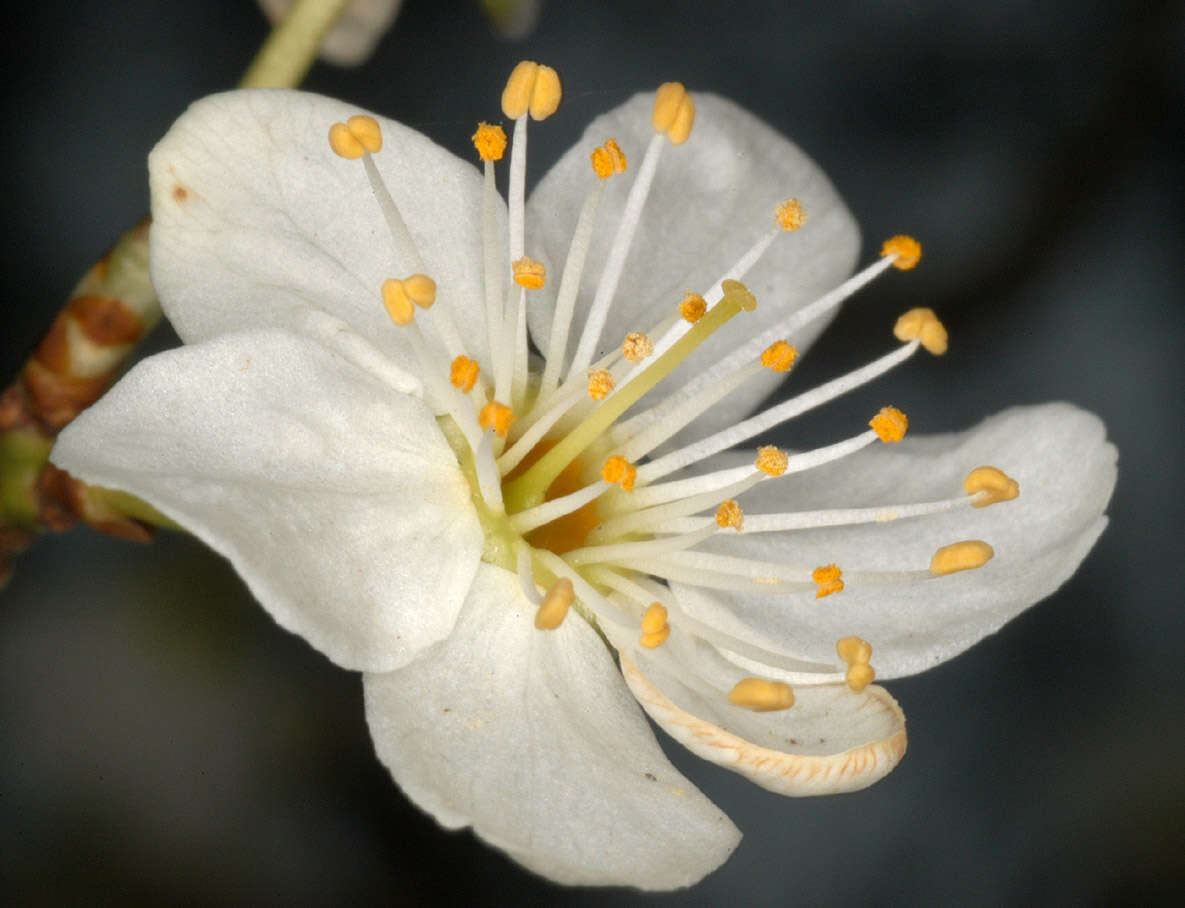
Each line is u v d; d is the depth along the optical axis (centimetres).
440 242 10
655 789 10
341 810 12
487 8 11
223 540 10
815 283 11
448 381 10
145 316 10
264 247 10
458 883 12
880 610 10
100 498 10
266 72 10
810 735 10
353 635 10
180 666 12
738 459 11
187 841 12
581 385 10
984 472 10
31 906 12
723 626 10
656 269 11
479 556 10
